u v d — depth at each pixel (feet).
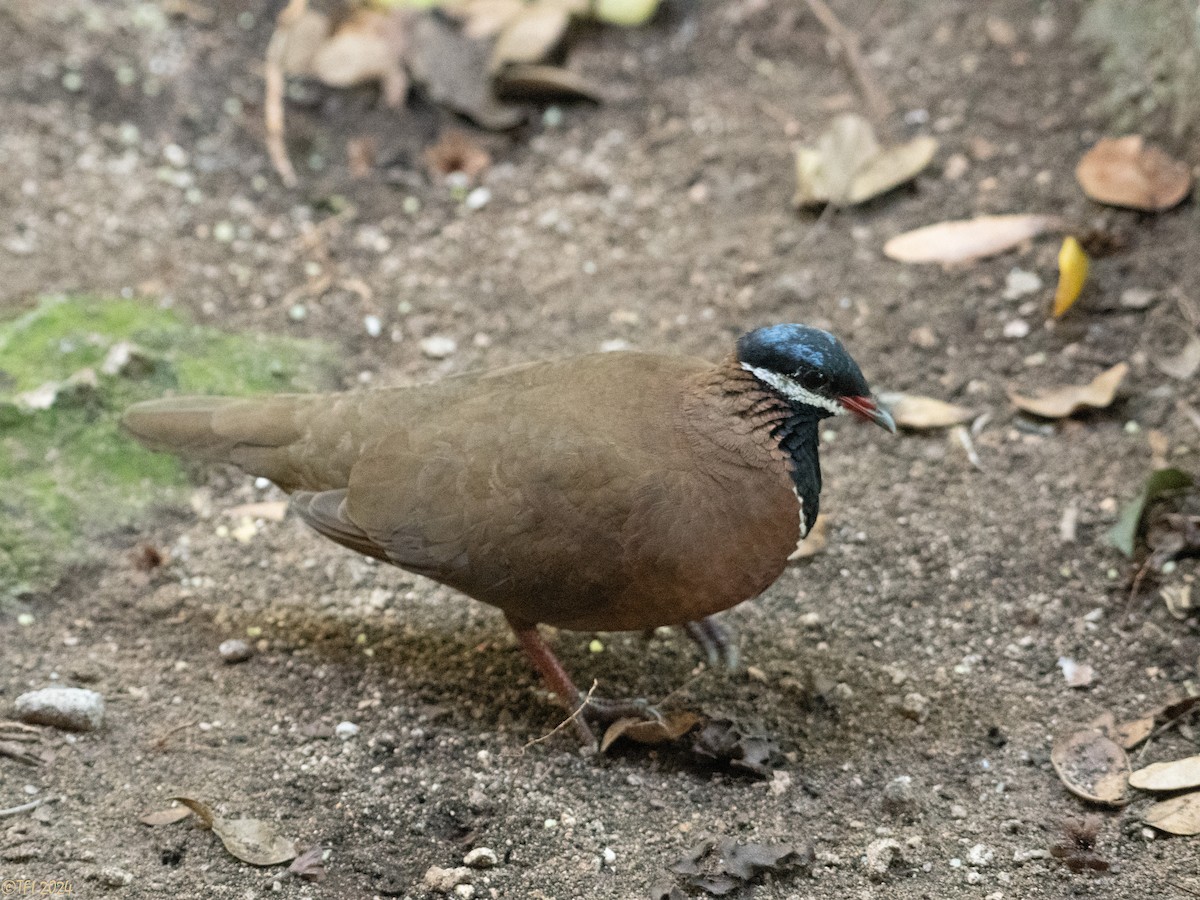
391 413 27.43
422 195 42.06
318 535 32.40
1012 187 38.99
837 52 44.65
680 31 46.37
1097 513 31.48
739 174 41.52
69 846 23.80
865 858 24.08
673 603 25.46
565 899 23.31
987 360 35.27
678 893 23.39
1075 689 27.94
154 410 28.91
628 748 27.04
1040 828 24.79
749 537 24.90
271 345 36.83
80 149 42.14
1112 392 33.17
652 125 43.57
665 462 24.91
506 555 25.53
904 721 27.43
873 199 39.63
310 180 42.39
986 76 41.83
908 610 30.07
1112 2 40.81
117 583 30.58
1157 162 37.55
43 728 26.30
